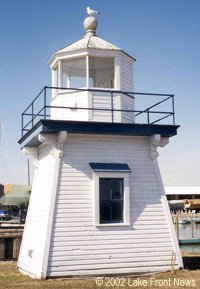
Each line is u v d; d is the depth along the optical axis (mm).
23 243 19125
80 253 15781
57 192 16062
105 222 16422
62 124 16156
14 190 37812
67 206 16047
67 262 15578
